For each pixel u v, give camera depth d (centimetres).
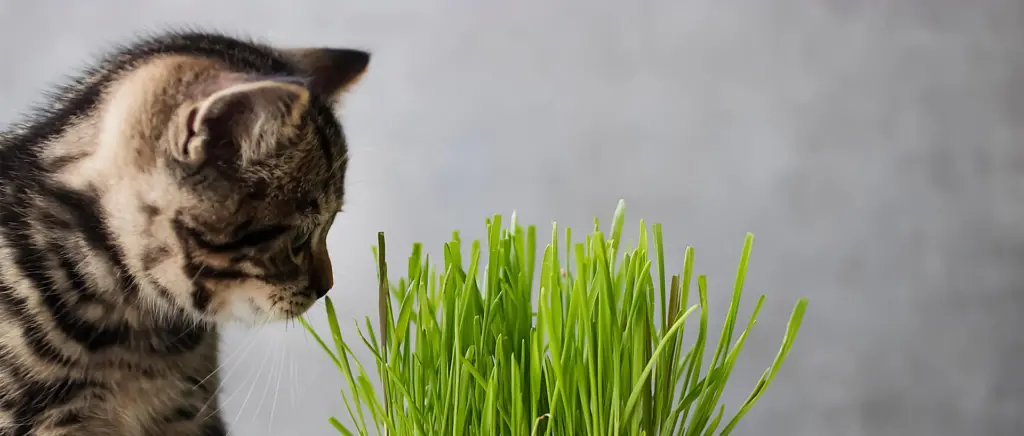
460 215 165
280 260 149
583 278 140
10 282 148
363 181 164
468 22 165
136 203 148
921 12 166
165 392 151
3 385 148
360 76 153
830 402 167
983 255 167
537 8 165
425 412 142
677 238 166
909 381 167
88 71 151
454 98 165
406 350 142
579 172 166
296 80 146
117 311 149
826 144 166
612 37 165
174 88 147
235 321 150
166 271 148
